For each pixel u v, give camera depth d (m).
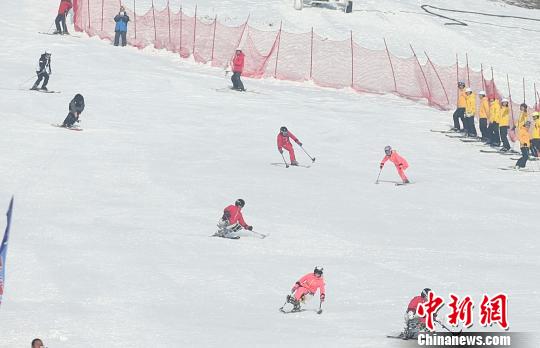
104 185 78.56
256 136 101.56
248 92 125.06
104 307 48.44
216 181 81.56
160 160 88.38
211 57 139.50
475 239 67.25
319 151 97.31
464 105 109.25
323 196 78.56
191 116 108.31
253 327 45.31
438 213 74.88
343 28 159.88
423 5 187.38
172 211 71.50
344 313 48.44
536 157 101.19
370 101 128.62
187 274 55.28
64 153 88.19
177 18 148.50
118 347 41.41
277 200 76.25
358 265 58.78
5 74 120.50
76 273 54.66
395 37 160.25
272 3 168.38
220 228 64.94
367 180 85.88
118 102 111.69
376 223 70.81
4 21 148.62
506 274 57.03
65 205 72.19
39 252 58.78
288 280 55.00
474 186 85.94
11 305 48.38
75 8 148.75
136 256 58.88
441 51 156.88
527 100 140.38
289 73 136.62
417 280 55.38
